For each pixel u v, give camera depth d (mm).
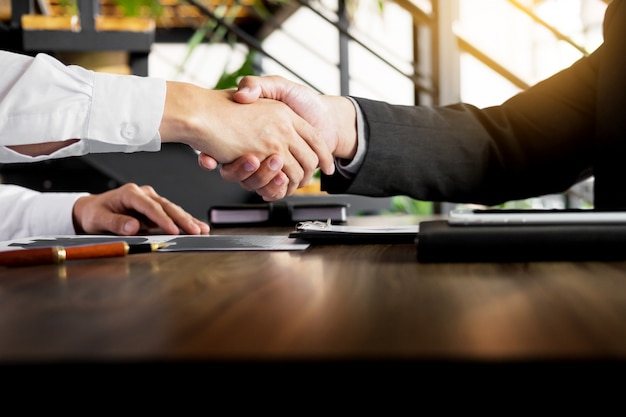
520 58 3639
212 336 224
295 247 564
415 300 299
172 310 280
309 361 186
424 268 417
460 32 2529
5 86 656
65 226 886
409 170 840
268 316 262
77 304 301
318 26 5191
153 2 2701
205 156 793
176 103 730
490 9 3727
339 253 521
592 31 3199
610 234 430
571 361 183
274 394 186
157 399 186
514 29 3668
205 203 2428
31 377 186
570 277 369
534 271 395
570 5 3346
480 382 185
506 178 912
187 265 452
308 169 842
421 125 855
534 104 957
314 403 187
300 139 809
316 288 338
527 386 183
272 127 793
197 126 743
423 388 185
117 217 833
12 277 403
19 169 2852
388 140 826
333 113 821
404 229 648
